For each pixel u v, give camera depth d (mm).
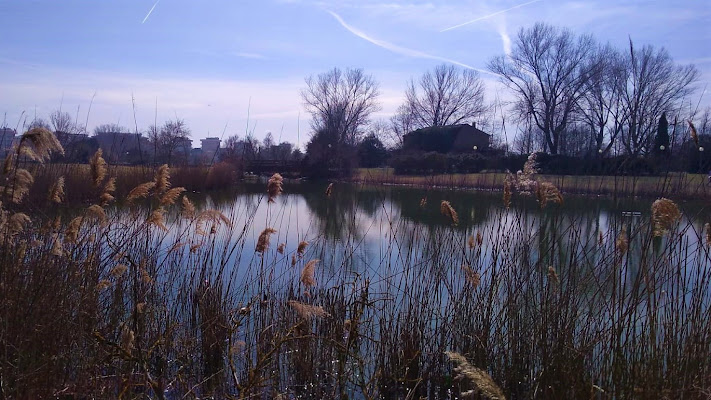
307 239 12375
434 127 40000
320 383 5617
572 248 5863
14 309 4500
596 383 4848
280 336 5578
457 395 5535
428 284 7062
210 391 5051
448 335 6309
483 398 3963
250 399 4645
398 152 32719
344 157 31031
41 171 8430
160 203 6605
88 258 5633
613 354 4578
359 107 34500
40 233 6188
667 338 4777
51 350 4516
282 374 5742
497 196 13031
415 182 23172
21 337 4309
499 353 5719
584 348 4910
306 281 5672
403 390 5930
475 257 7484
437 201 18062
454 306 6395
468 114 47969
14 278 4719
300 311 4570
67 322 4828
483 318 6117
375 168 32906
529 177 6574
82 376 4383
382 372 5699
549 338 5332
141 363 3967
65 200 7375
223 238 10320
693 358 4617
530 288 6051
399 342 6191
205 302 6582
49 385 4211
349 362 5715
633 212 6117
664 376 4535
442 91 47938
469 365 3008
